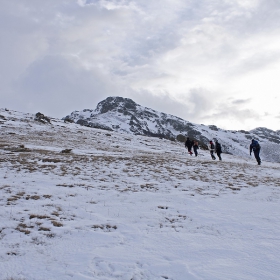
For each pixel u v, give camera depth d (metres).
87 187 10.44
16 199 8.35
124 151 28.34
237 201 9.40
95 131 51.88
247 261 4.95
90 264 4.71
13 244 5.39
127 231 6.45
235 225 7.00
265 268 4.69
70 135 39.91
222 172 15.91
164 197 9.70
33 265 4.60
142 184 11.59
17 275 4.26
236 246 5.64
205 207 8.66
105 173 13.51
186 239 6.02
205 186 11.80
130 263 4.80
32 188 9.79
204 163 19.83
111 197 9.34
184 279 4.32
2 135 31.61
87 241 5.74
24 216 7.01
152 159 20.05
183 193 10.41
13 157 16.38
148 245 5.64
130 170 14.80
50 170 13.19
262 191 10.99
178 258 5.06
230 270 4.60
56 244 5.51
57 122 55.84
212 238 6.10
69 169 13.80
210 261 4.95
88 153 22.88
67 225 6.63
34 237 5.80
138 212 7.93
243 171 16.86
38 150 21.36
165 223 7.12
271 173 16.84
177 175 14.12
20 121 45.66
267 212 8.09
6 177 11.16
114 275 4.39
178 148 42.62
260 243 5.80
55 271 4.43
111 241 5.80
